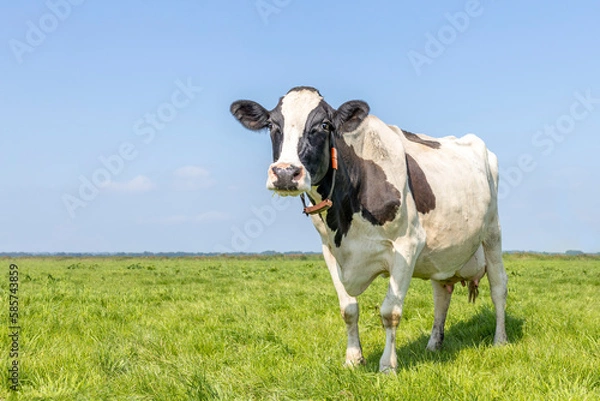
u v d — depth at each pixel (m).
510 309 8.80
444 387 4.37
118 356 5.83
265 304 10.25
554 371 4.93
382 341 7.10
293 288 13.70
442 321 7.00
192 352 6.36
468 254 6.66
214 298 11.80
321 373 4.88
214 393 4.43
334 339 7.11
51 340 6.88
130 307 10.05
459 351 6.35
